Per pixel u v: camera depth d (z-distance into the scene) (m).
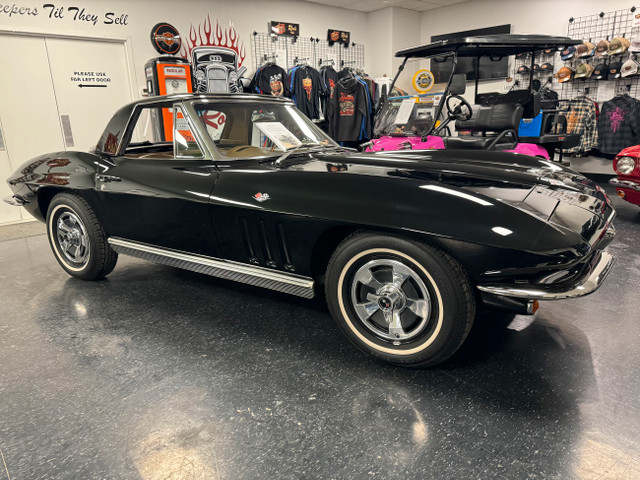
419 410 1.66
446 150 2.58
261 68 7.60
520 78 8.15
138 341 2.27
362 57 9.63
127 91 6.55
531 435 1.51
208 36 7.21
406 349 1.86
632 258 3.41
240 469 1.40
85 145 6.29
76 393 1.83
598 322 2.36
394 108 4.76
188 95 2.53
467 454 1.43
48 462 1.45
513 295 1.59
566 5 7.61
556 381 1.82
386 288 1.84
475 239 1.57
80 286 3.10
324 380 1.87
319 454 1.45
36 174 3.06
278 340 2.24
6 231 5.12
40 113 5.85
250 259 2.21
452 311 1.70
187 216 2.34
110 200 2.70
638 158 4.11
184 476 1.38
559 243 1.53
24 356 2.14
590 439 1.48
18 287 3.13
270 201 2.00
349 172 1.96
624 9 6.94
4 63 5.49
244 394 1.79
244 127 2.77
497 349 2.09
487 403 1.69
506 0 8.35
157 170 2.48
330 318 2.49
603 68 7.11
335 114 7.77
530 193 1.80
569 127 7.45
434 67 4.45
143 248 2.71
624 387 1.77
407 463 1.40
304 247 1.97
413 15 9.48
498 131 4.67
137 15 6.43
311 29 8.56
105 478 1.38
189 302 2.76
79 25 5.94
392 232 1.74
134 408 1.72
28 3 5.50
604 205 2.00
